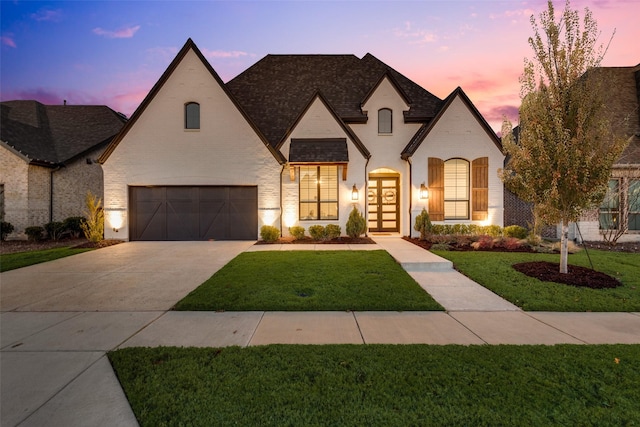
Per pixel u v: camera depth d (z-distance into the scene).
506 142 8.08
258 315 5.34
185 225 13.95
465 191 14.40
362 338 4.39
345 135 14.28
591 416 2.71
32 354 3.95
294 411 2.78
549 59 7.26
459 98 14.21
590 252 10.86
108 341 4.34
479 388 3.11
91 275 8.10
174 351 3.93
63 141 17.70
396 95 14.93
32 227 14.26
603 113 7.25
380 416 2.70
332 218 14.30
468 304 5.93
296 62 18.06
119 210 13.70
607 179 6.95
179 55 13.63
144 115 13.71
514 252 10.63
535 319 5.15
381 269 8.20
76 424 2.66
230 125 13.79
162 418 2.71
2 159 14.80
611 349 3.97
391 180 15.58
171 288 6.98
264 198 13.86
